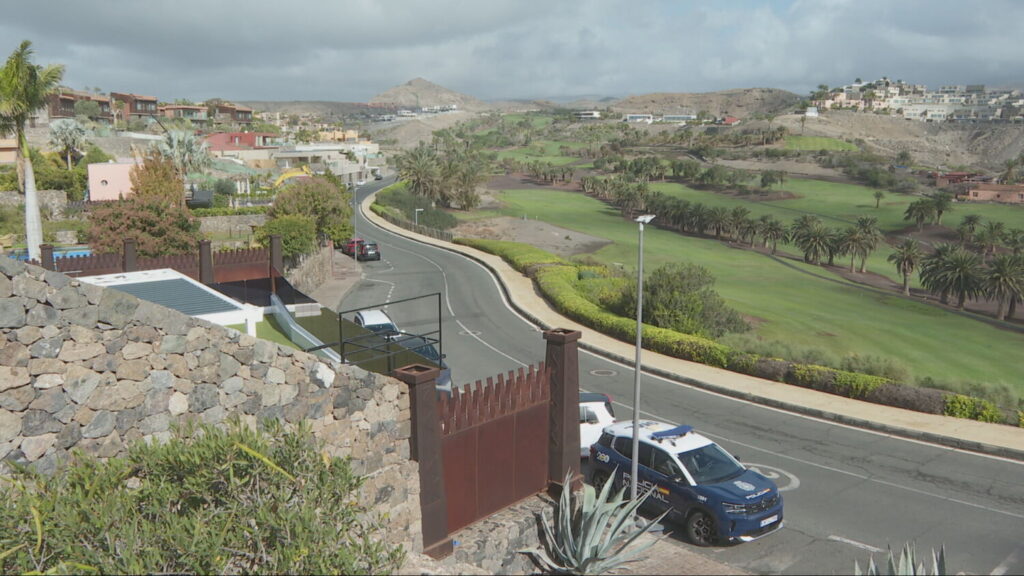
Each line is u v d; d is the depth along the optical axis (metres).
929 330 71.56
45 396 8.03
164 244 38.31
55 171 66.81
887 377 26.14
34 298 7.93
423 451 10.91
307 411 10.12
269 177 106.12
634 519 13.21
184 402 9.13
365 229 83.06
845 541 13.69
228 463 7.53
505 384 12.41
